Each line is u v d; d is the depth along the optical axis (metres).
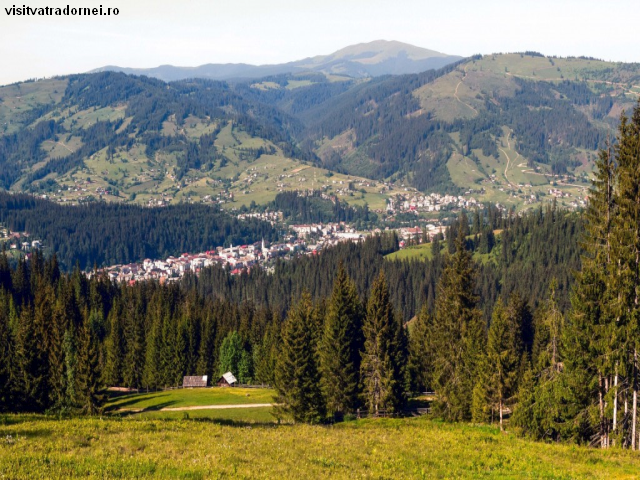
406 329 110.44
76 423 37.03
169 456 29.17
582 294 47.69
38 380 77.25
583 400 47.03
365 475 29.06
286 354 70.88
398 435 42.06
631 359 45.06
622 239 45.38
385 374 73.25
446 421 65.56
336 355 76.88
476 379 64.00
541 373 53.62
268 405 92.50
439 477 31.14
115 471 25.61
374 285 75.56
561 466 34.50
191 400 99.62
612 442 45.97
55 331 87.00
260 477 26.55
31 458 26.70
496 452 37.22
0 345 86.75
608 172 48.44
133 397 109.94
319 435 40.16
